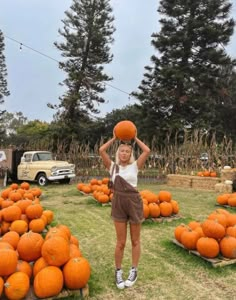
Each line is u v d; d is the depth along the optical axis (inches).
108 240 223.6
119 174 149.3
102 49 1274.6
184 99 1125.1
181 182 570.9
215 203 368.8
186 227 203.3
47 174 601.6
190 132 1072.8
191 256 185.8
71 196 440.1
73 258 140.6
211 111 1179.3
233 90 1470.2
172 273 164.1
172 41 1143.0
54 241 138.9
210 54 1115.3
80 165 761.6
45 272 132.0
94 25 1258.0
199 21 1110.4
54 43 1273.4
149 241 217.3
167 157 686.5
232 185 461.7
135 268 152.6
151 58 1207.6
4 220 215.8
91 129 1298.0
